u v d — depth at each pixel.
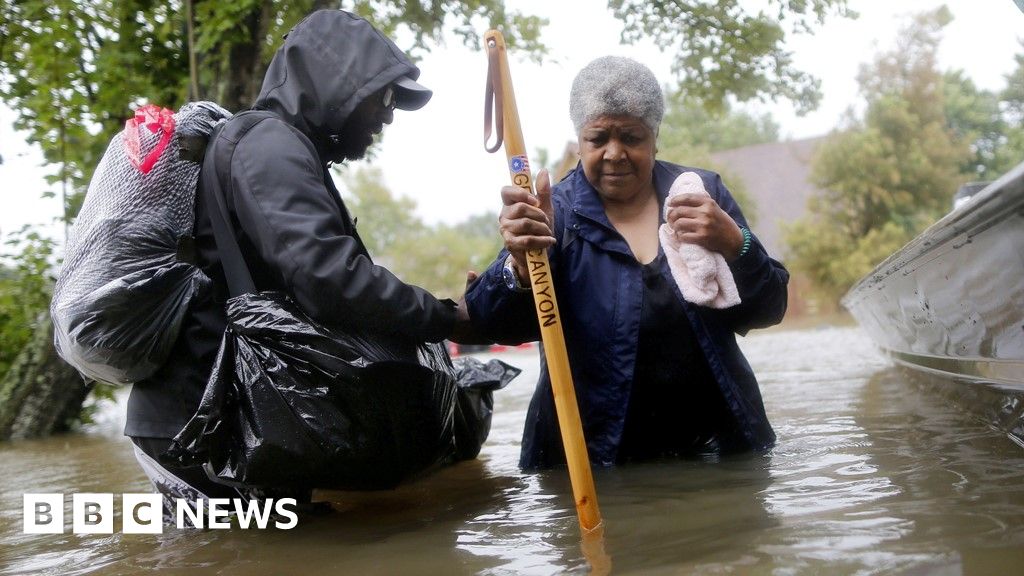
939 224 2.50
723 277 2.57
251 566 2.01
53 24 7.11
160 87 7.42
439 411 2.44
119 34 7.26
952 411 3.32
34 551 2.37
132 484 3.60
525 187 2.21
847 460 2.54
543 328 2.16
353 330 2.26
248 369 2.21
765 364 7.31
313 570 1.93
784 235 28.36
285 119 2.46
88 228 2.29
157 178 2.32
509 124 2.23
